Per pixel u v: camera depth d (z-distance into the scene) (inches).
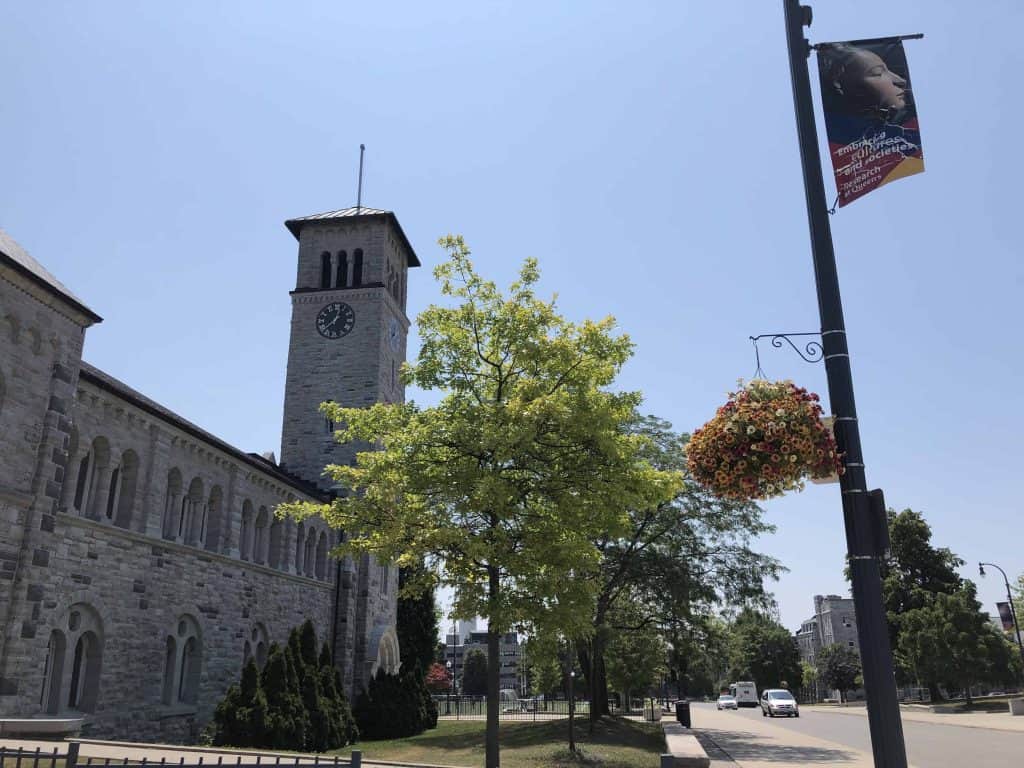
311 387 1978.3
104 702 1018.7
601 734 1315.2
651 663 1948.8
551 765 966.4
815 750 1200.2
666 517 1496.1
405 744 1341.0
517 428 635.5
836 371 323.3
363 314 2022.6
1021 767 951.6
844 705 3924.7
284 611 1549.0
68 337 939.3
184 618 1224.8
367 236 2107.5
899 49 340.8
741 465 338.3
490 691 666.2
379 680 1630.2
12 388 855.7
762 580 1545.3
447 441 702.5
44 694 941.8
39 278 875.4
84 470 1041.5
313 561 1710.1
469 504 671.1
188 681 1229.7
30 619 852.6
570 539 690.8
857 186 331.3
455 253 757.9
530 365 722.8
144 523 1128.8
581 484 692.1
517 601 676.7
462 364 747.4
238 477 1393.9
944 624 2694.4
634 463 732.7
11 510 845.8
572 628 690.2
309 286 2089.1
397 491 721.6
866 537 304.7
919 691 3380.9
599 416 663.1
